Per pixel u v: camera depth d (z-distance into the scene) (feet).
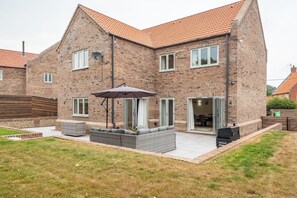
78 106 52.24
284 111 76.48
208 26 50.14
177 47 50.88
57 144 27.09
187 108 48.83
